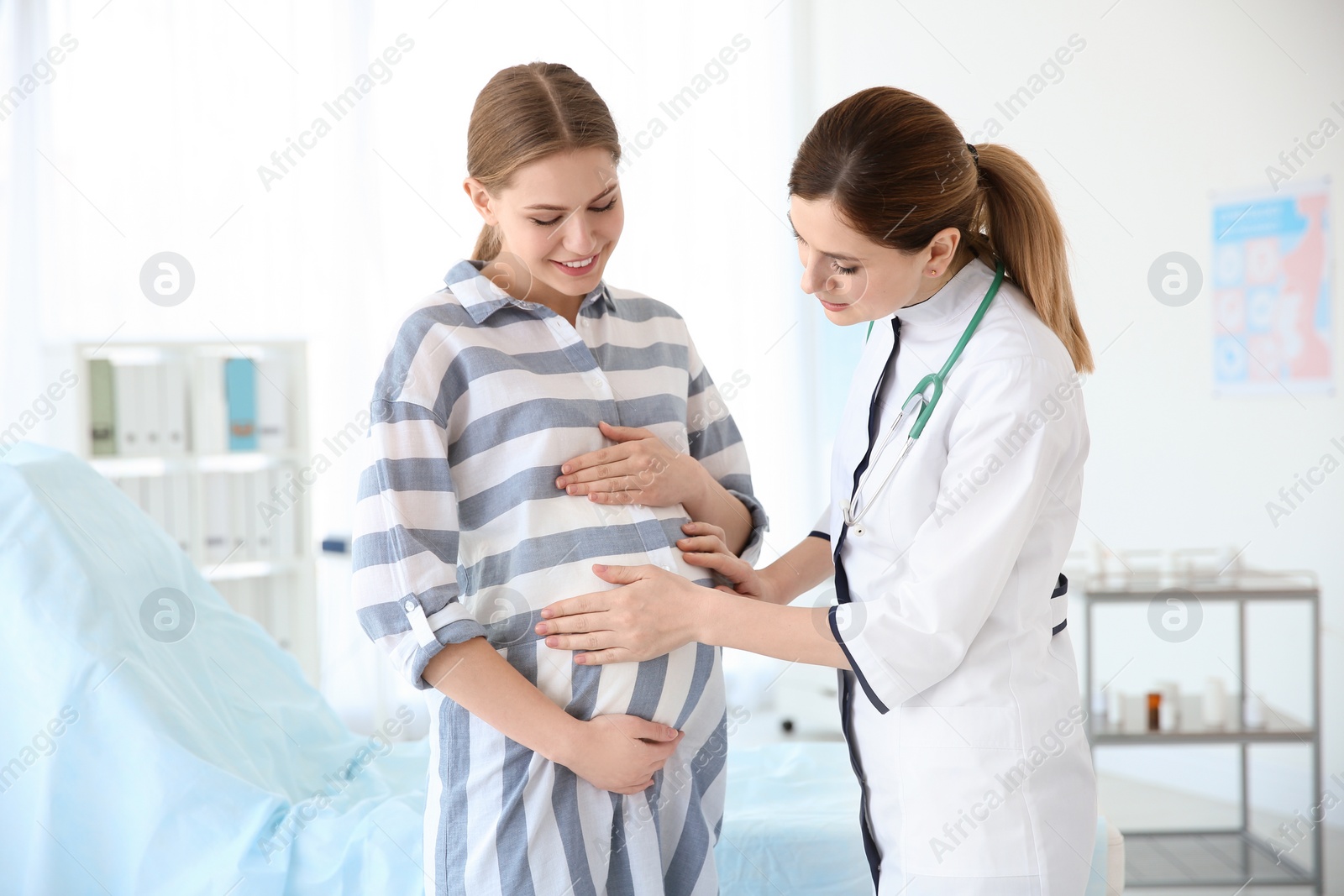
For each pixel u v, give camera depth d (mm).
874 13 4207
